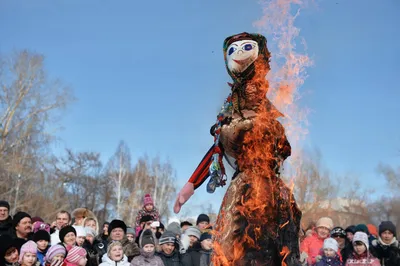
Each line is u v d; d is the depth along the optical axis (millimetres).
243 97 3439
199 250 7102
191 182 3598
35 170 26594
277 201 3293
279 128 3426
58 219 7500
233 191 3324
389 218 22531
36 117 27625
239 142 3377
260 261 3213
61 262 6141
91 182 41562
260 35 3473
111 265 6586
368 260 6875
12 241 6270
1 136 26672
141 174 41906
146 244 6727
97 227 8055
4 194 25281
